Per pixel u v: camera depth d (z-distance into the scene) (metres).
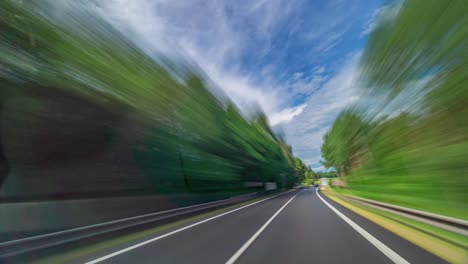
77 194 9.55
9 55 6.84
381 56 11.64
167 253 5.63
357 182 23.22
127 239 7.71
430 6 7.92
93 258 5.50
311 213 12.14
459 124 8.28
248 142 35.41
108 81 10.52
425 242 5.60
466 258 4.31
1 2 6.68
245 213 13.71
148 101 13.53
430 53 8.42
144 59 13.83
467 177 8.32
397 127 12.51
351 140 22.25
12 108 7.30
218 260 4.93
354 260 4.54
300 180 122.44
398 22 9.80
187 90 19.16
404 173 12.14
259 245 6.05
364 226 8.04
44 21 7.90
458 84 7.61
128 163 12.38
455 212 8.38
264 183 42.66
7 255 5.01
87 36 9.77
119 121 11.38
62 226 6.63
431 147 9.83
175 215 11.84
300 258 4.86
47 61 7.93
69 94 8.74
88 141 10.09
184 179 17.53
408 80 10.23
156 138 14.30
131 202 9.87
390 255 4.69
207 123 22.17
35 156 8.15
